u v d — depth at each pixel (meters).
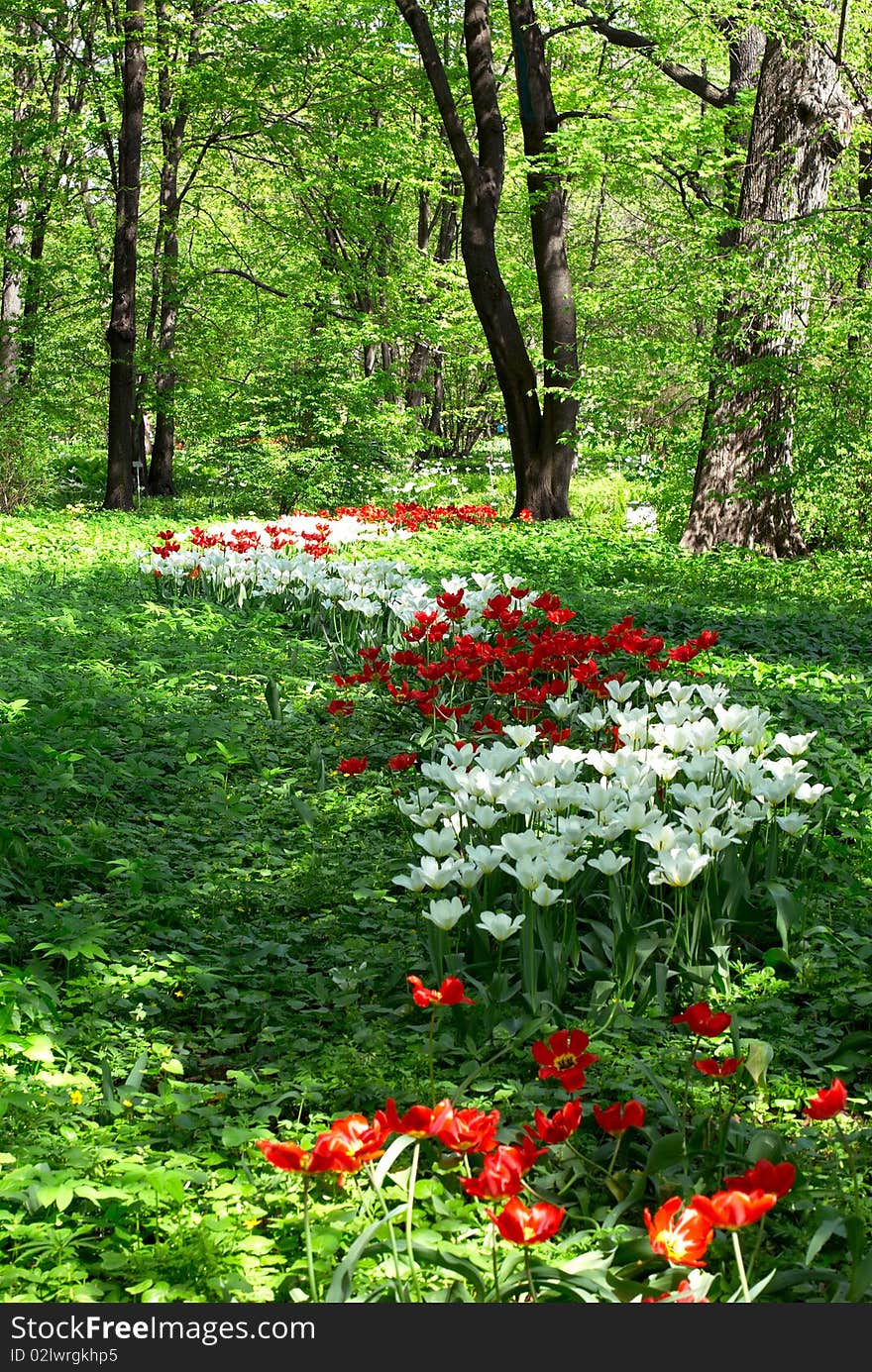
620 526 24.83
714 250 16.61
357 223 29.39
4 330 28.09
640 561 16.78
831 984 4.74
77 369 28.92
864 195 20.53
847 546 19.08
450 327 30.47
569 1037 3.09
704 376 16.52
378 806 6.92
